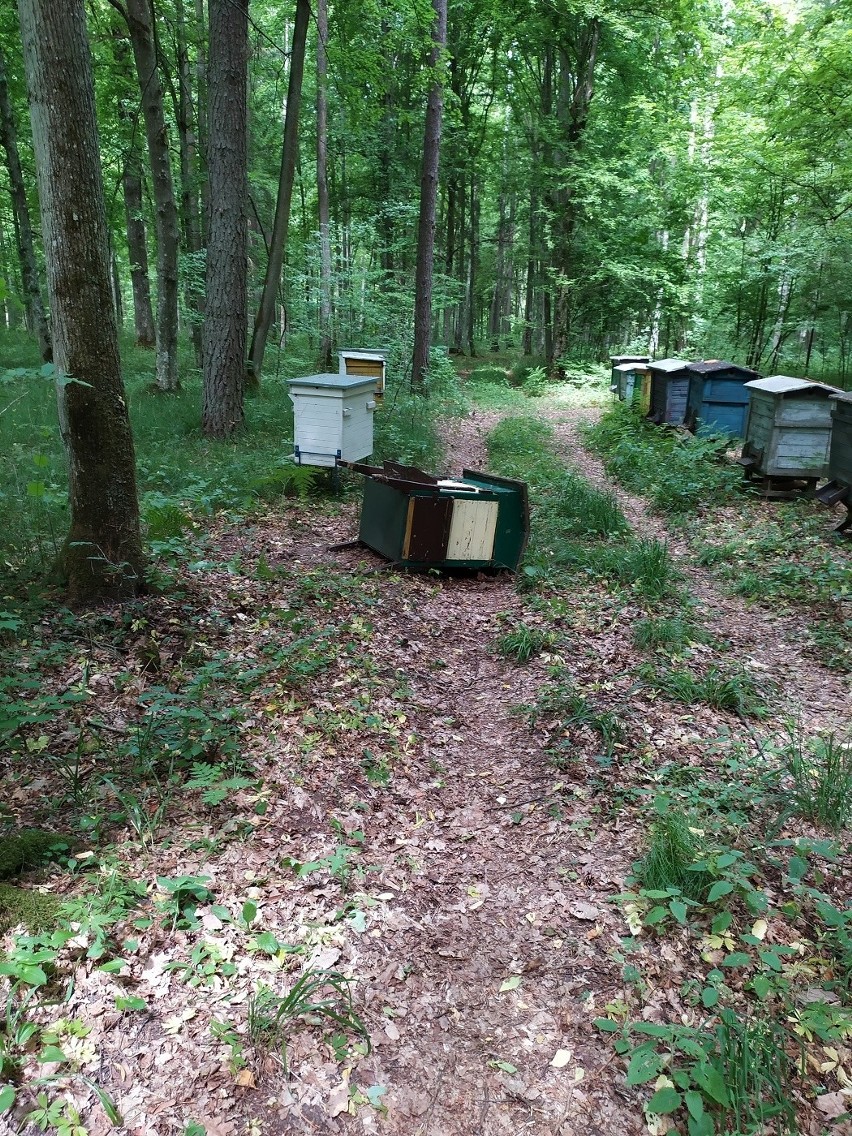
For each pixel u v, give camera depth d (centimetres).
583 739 486
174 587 613
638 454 1300
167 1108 240
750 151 1719
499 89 3056
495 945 329
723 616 711
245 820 384
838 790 410
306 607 647
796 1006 287
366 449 1055
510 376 2834
